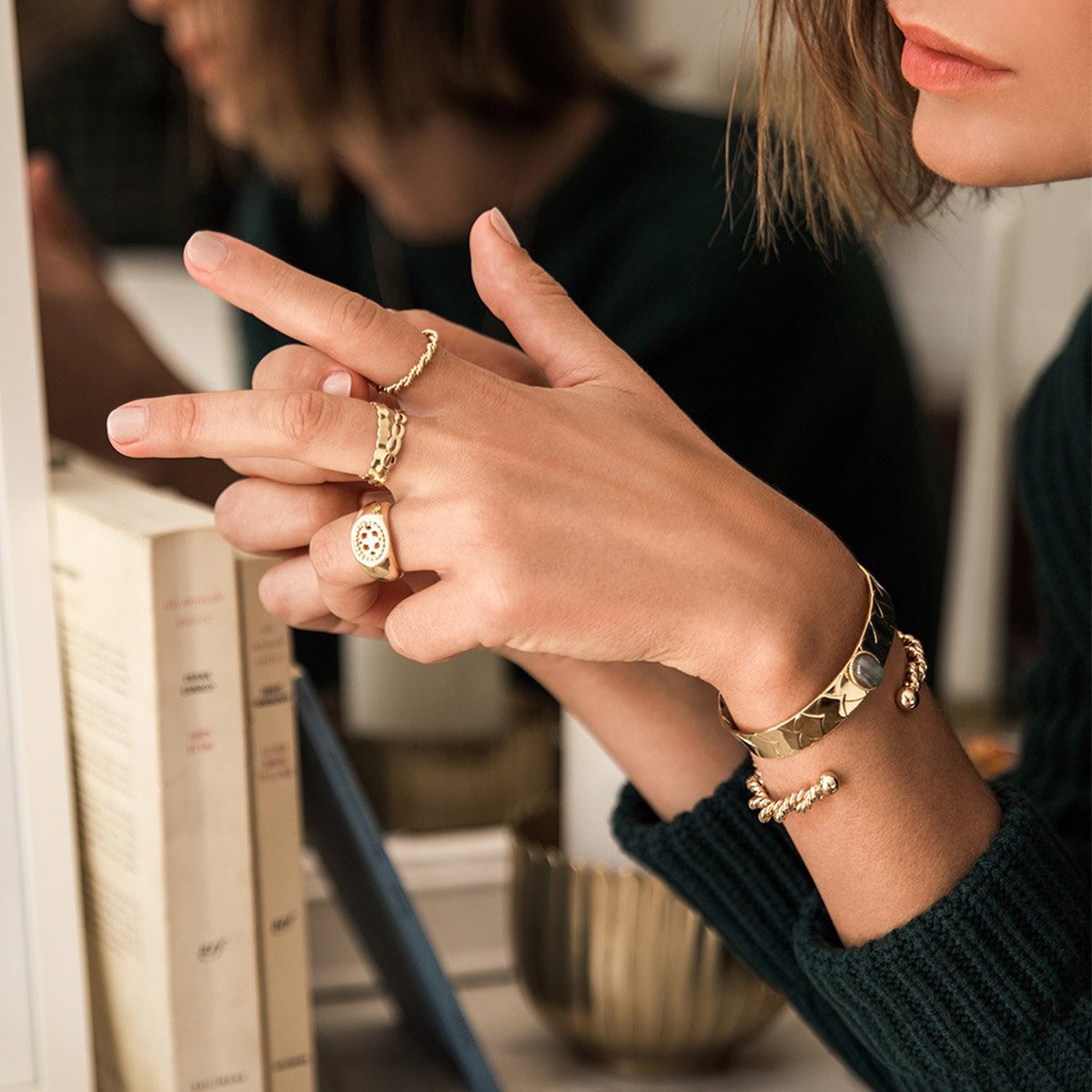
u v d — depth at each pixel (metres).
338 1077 1.04
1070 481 1.02
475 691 1.20
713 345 1.29
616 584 0.78
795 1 0.90
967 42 0.79
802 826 0.83
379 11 1.34
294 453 0.78
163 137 1.52
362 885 1.00
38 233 1.27
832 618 0.80
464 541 0.78
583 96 1.36
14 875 0.93
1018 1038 0.84
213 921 0.91
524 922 1.03
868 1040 0.86
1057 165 0.80
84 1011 0.94
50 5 1.46
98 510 0.91
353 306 0.78
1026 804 0.85
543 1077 1.03
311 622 0.87
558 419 0.79
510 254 0.82
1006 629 1.43
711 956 1.00
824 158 0.94
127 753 0.91
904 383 1.36
